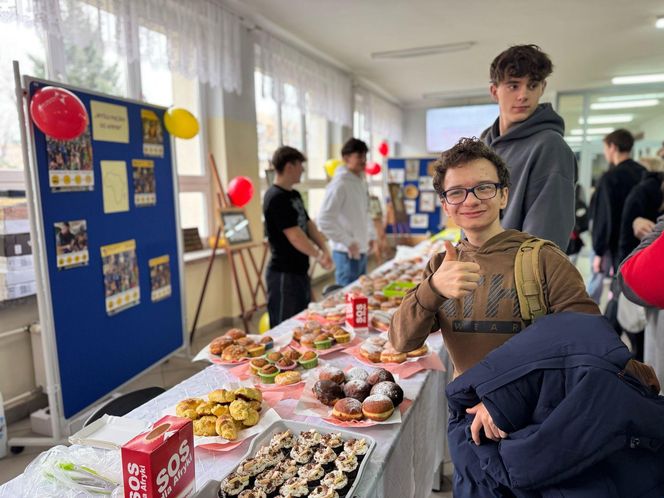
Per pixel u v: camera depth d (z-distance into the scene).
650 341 1.58
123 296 2.44
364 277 2.74
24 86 1.83
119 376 2.42
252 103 4.40
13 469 2.03
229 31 3.86
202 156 4.03
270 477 0.87
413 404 1.21
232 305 4.19
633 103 7.71
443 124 8.89
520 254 0.96
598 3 3.97
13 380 2.43
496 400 0.80
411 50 5.34
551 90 7.90
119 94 3.15
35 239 1.91
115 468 0.90
